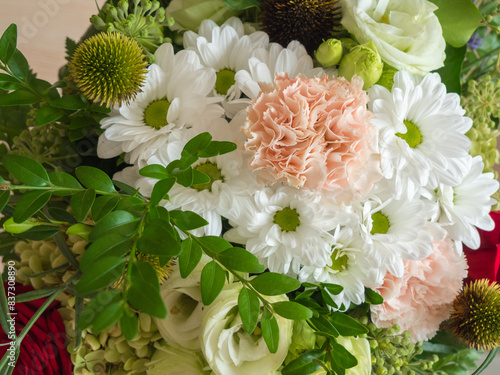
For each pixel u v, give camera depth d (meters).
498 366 0.41
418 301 0.31
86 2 0.34
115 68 0.25
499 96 0.34
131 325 0.17
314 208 0.25
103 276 0.18
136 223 0.20
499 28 0.34
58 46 0.33
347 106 0.24
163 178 0.21
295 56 0.27
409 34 0.29
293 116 0.24
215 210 0.26
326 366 0.24
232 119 0.26
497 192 0.36
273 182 0.24
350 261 0.28
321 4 0.28
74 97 0.27
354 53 0.27
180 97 0.27
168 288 0.26
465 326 0.32
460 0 0.31
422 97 0.27
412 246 0.27
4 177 0.31
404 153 0.26
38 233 0.24
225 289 0.26
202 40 0.28
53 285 0.28
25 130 0.31
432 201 0.29
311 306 0.26
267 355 0.26
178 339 0.27
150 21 0.28
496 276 0.33
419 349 0.31
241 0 0.29
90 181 0.21
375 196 0.27
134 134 0.26
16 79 0.27
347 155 0.24
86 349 0.27
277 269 0.27
